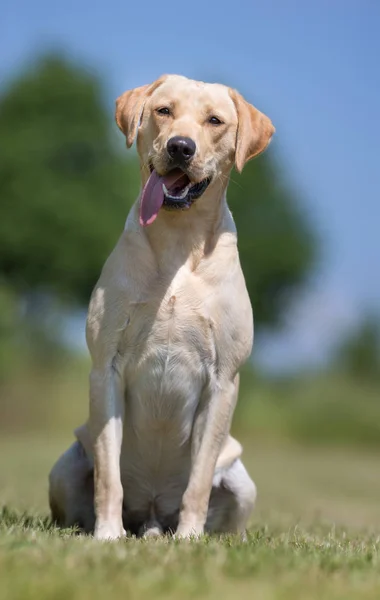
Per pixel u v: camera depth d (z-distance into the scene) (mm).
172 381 7625
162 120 7719
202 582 5031
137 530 8539
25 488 14516
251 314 7801
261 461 29047
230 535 7516
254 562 5637
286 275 57312
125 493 8312
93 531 8117
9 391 41969
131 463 8141
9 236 54031
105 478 7422
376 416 42906
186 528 7562
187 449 8016
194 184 7586
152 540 6828
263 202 56562
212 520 8398
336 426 42812
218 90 7961
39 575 4957
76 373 43906
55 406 41594
